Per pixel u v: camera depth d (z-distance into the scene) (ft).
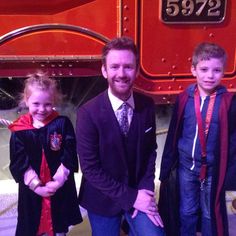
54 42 9.76
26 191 7.30
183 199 7.84
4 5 9.37
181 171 7.81
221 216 7.49
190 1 10.26
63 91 11.53
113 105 6.81
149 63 10.48
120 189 6.96
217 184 7.32
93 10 9.91
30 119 7.14
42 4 9.59
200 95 7.31
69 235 8.96
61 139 7.18
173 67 10.66
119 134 6.77
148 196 7.06
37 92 6.83
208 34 10.61
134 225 7.17
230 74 11.02
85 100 11.66
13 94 11.13
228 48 10.81
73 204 7.64
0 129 11.48
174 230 7.94
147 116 7.00
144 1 10.07
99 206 7.23
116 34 10.15
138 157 7.07
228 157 7.19
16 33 9.52
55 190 7.16
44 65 9.78
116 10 10.03
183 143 7.58
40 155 7.13
